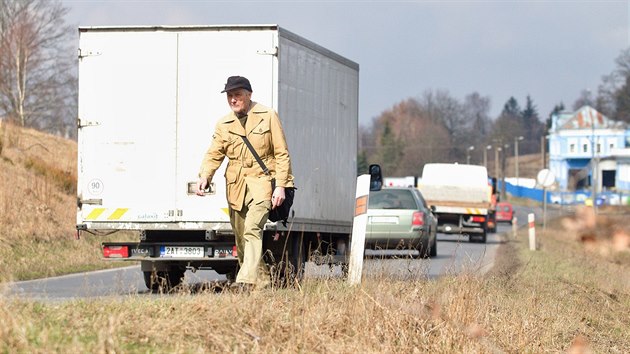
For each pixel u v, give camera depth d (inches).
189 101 1808.6
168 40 1812.3
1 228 2881.4
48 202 3410.4
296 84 1870.1
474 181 5447.8
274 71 1781.5
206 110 1808.6
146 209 1817.2
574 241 3860.7
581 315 1505.9
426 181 5511.8
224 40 1797.5
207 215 1808.6
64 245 3021.7
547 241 4788.4
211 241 1823.3
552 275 2256.4
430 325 1130.0
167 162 1813.5
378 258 1546.5
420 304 1164.5
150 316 1037.8
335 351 979.3
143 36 1815.9
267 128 1269.7
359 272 1435.8
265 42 1786.4
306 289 1203.2
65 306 1075.3
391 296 1162.6
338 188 2129.7
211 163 1284.4
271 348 964.6
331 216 2075.5
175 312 1045.8
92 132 1825.8
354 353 979.3
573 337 1330.0
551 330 1294.3
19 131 4377.5
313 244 2033.7
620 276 2495.1
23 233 2901.1
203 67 1804.9
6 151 3966.5
